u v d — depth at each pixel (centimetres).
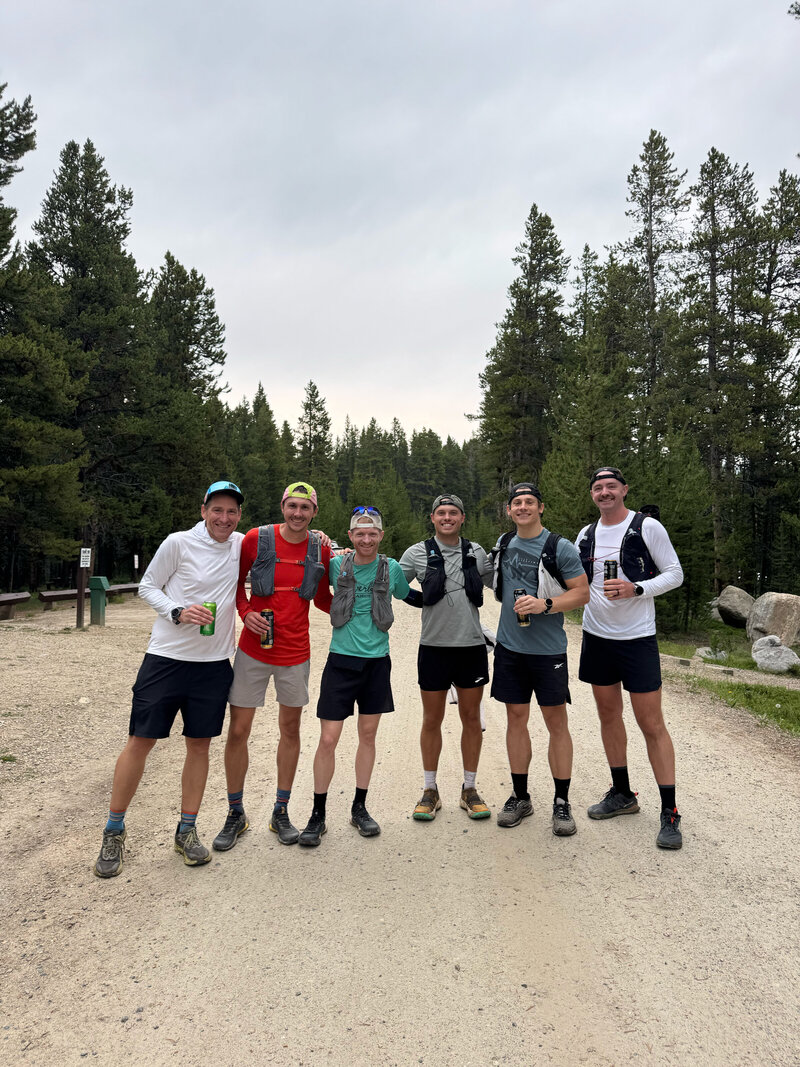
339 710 406
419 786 504
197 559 373
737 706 823
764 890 342
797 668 1316
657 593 400
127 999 255
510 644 425
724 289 3312
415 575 443
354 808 425
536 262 3912
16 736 556
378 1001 255
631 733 653
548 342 3888
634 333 3400
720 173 3403
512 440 3831
